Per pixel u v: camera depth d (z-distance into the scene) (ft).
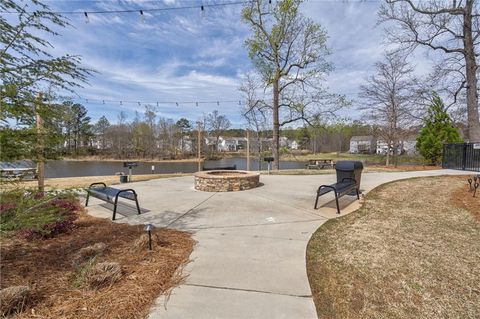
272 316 6.71
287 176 37.63
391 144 73.82
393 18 39.70
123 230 13.26
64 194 9.50
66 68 8.18
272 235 12.90
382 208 18.15
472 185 25.49
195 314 6.72
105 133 135.13
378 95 65.36
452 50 39.47
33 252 10.36
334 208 18.38
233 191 25.32
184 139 136.87
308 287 8.15
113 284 7.98
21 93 7.61
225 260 9.98
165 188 27.45
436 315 7.00
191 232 13.25
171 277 8.61
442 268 9.48
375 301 7.56
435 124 55.67
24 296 6.80
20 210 8.12
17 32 7.31
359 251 10.96
